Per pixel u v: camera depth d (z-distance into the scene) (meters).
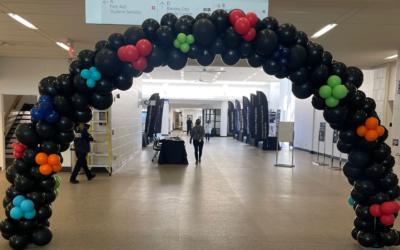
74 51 5.93
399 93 5.21
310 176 6.49
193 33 2.45
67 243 2.88
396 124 5.21
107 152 6.59
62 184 5.45
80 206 4.08
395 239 2.80
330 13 3.70
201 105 22.41
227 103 20.91
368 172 2.83
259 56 2.66
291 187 5.38
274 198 4.61
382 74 6.99
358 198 2.93
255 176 6.41
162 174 6.51
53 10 3.63
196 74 13.20
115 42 2.54
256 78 14.49
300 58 2.54
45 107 2.57
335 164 8.39
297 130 12.99
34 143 2.72
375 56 6.11
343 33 4.53
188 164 8.05
